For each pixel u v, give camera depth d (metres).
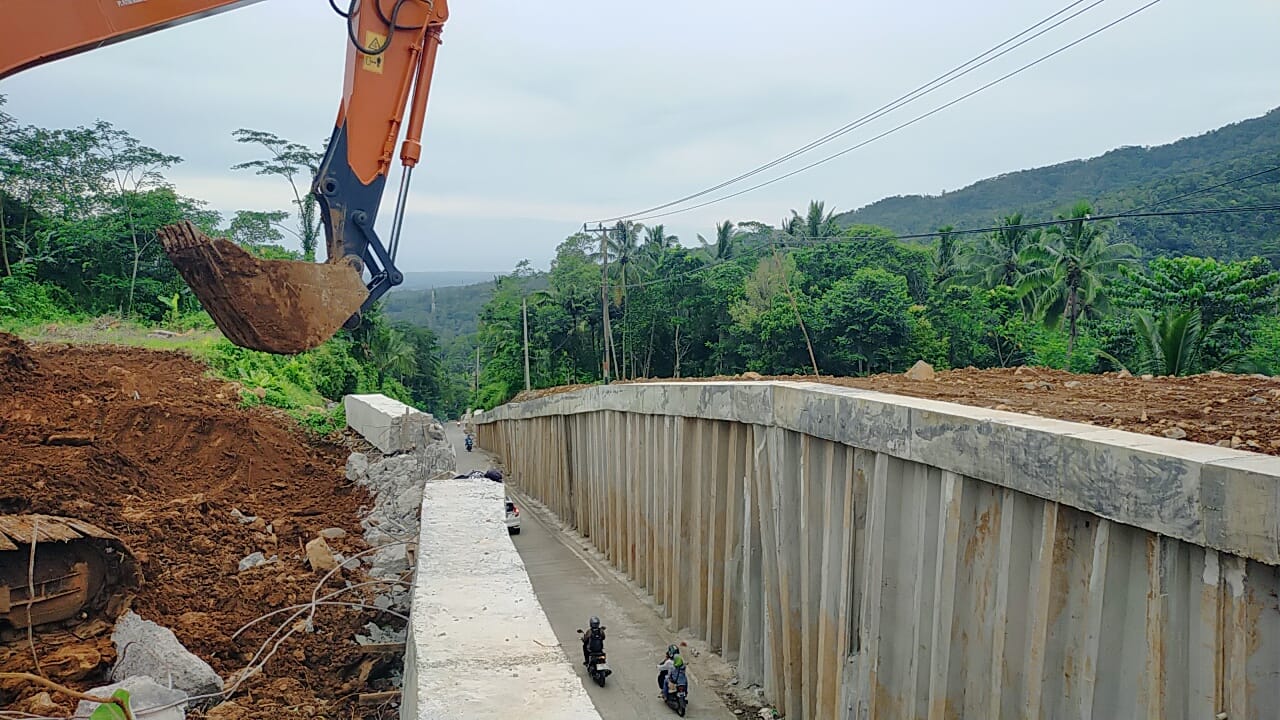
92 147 35.22
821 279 42.03
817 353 36.34
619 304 51.09
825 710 10.75
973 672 8.29
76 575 7.46
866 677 9.79
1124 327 29.58
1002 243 44.00
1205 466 5.81
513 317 59.12
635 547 19.34
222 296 8.34
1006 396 10.84
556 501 28.66
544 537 25.06
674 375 49.84
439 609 6.61
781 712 12.26
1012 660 7.74
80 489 9.59
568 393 26.36
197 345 22.88
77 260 32.09
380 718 8.25
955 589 8.37
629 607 17.75
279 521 12.18
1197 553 6.15
